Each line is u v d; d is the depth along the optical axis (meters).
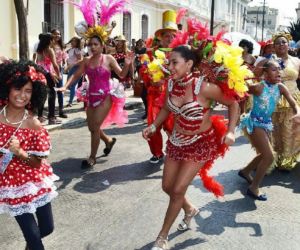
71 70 10.02
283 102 5.67
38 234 2.88
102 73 5.66
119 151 6.79
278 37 5.93
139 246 3.70
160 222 4.16
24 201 2.79
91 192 4.93
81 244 3.70
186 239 3.82
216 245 3.73
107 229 3.99
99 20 5.75
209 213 4.40
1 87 2.74
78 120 8.81
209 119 3.54
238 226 4.12
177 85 3.42
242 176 5.39
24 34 8.62
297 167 6.16
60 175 5.51
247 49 7.16
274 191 5.14
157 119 3.78
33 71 2.78
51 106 8.30
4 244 3.66
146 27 25.22
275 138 5.84
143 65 5.93
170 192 3.63
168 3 26.88
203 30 3.51
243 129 5.04
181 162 3.56
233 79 3.31
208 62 3.44
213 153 3.55
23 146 2.77
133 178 5.48
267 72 4.73
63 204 4.54
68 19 16.52
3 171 2.75
